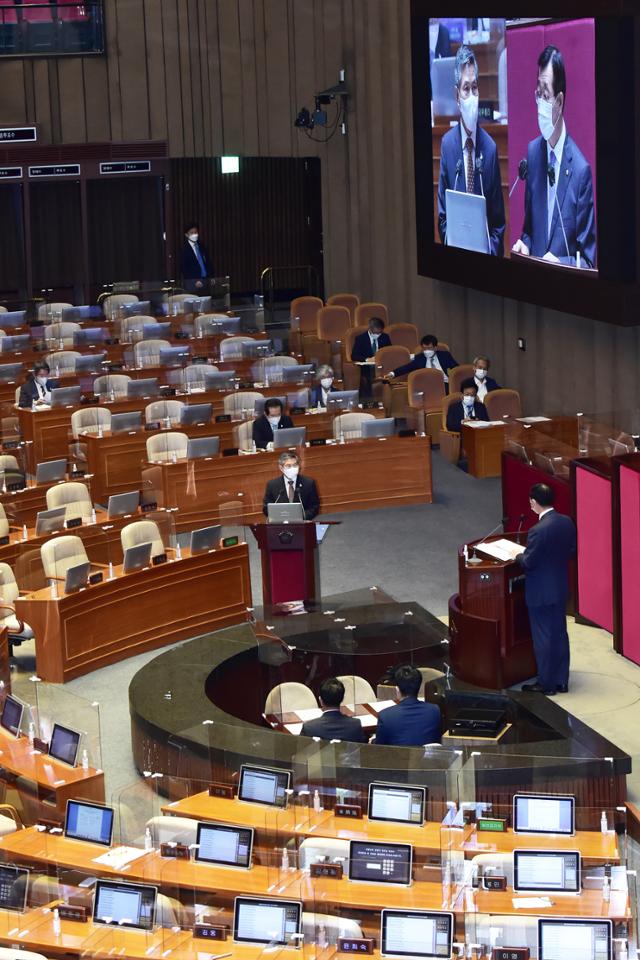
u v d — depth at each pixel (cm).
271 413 2166
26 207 3281
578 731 1314
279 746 1270
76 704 1282
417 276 3000
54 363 2620
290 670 1553
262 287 3472
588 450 1725
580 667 1627
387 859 1076
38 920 1073
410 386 2500
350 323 2973
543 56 2153
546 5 2108
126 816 1180
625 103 1958
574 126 2084
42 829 1175
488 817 1129
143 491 1927
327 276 3444
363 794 1153
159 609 1748
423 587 1881
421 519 2161
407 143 3023
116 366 2662
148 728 1382
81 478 2077
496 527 2103
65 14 3278
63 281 3512
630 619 1628
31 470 2355
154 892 1057
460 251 2509
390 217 3136
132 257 3512
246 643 1552
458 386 2516
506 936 1002
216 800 1191
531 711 1371
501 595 1544
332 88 3262
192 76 3347
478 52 2358
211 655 1526
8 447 2092
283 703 1455
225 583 1809
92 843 1155
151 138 3359
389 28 3044
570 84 2083
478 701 1410
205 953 1022
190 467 2128
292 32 3338
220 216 3422
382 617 1561
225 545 1802
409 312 3106
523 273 2286
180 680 1470
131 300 2988
